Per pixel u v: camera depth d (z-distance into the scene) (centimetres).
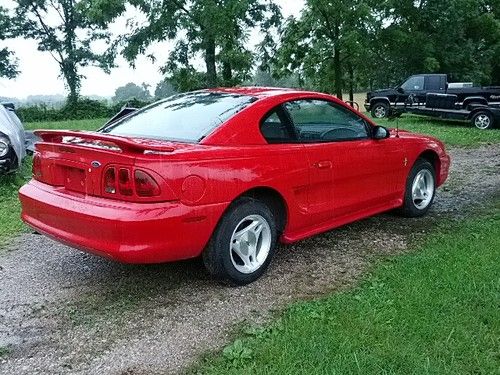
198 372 281
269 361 281
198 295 379
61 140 390
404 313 326
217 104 423
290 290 386
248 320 339
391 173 520
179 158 341
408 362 272
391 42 2767
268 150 396
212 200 355
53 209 367
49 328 333
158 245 337
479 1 2952
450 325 310
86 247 349
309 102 446
